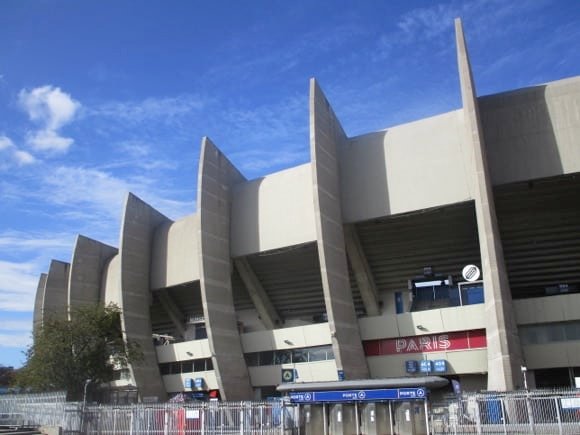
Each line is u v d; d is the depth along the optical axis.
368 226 32.69
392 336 30.25
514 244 31.23
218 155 37.75
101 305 37.66
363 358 30.30
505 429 16.30
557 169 27.84
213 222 35.59
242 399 33.47
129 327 39.03
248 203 37.00
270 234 35.38
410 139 31.92
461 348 28.72
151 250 43.06
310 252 35.09
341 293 30.02
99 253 49.03
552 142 28.31
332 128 33.19
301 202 34.78
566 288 31.17
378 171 32.09
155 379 39.09
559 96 28.81
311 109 31.08
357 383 18.48
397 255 33.44
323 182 30.56
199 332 42.81
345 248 32.66
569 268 31.06
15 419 26.61
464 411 17.55
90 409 22.39
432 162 30.69
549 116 28.73
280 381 33.34
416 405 17.94
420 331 29.48
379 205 31.48
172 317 43.62
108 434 21.47
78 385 33.31
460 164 29.86
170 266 41.41
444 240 32.12
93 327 34.53
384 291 35.00
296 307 38.00
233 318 35.16
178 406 20.16
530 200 29.56
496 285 24.30
